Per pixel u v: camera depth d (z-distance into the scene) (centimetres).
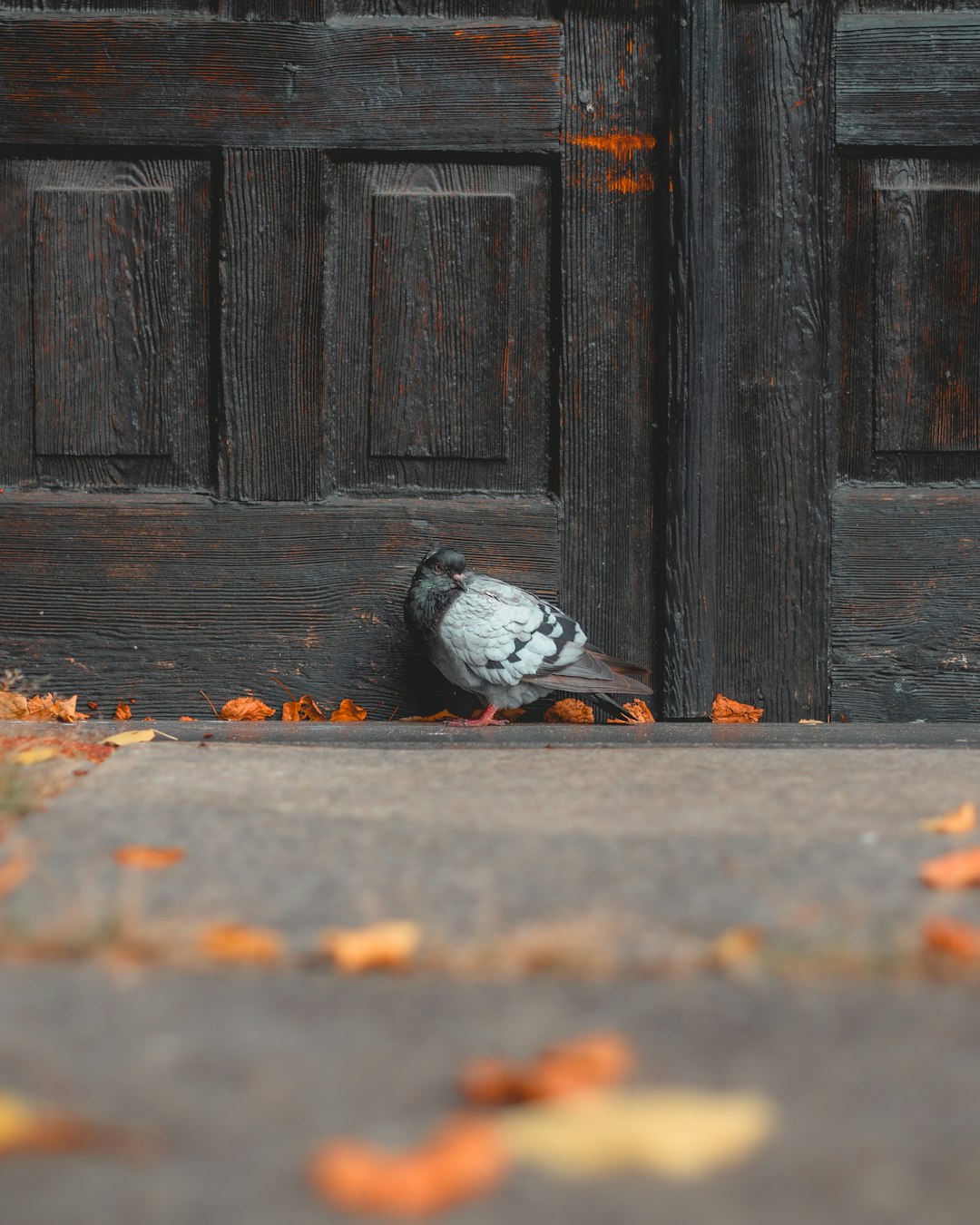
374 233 871
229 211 864
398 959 361
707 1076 283
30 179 866
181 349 877
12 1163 242
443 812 554
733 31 863
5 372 870
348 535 877
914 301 880
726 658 881
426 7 867
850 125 866
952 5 873
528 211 878
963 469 893
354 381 878
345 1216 222
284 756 688
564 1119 254
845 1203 227
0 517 866
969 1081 279
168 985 341
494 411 883
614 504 881
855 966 357
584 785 620
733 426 874
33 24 853
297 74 860
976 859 445
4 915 393
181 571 874
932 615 884
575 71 867
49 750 657
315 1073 286
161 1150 248
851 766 673
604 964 363
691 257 852
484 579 845
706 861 470
